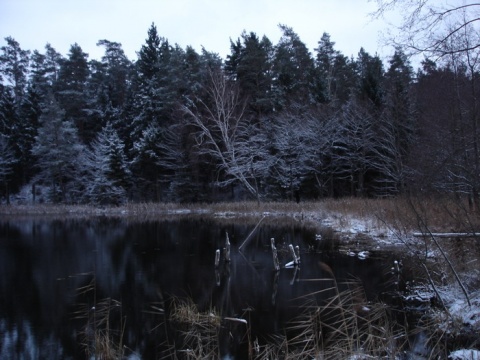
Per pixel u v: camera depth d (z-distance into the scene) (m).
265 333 7.95
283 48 42.28
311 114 34.09
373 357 5.80
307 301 9.79
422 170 11.32
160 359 7.03
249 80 39.44
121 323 8.67
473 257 9.20
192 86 38.25
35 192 44.44
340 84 44.34
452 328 6.88
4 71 56.88
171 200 39.41
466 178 10.30
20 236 21.23
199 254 16.12
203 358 6.64
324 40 47.16
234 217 29.64
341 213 23.14
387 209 17.81
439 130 15.32
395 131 25.95
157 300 10.22
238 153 34.03
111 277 12.50
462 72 10.46
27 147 44.66
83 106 48.84
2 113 46.53
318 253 15.23
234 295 10.51
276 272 12.80
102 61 54.19
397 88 30.11
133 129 44.44
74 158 41.16
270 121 36.09
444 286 8.85
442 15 6.13
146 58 44.72
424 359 6.06
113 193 37.47
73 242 19.20
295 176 35.88
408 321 7.86
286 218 27.66
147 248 17.52
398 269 11.36
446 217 10.62
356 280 11.11
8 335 8.15
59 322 8.80
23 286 11.54
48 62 56.62
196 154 35.84
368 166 31.98
